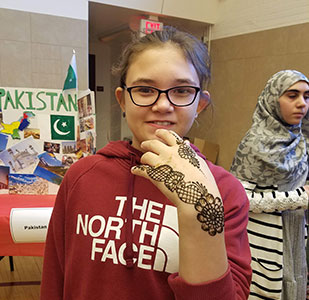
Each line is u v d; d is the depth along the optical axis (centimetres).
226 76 251
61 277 67
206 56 59
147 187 55
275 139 118
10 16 159
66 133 152
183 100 53
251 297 122
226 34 248
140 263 51
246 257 53
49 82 172
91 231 55
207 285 39
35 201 140
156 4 229
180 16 240
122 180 57
